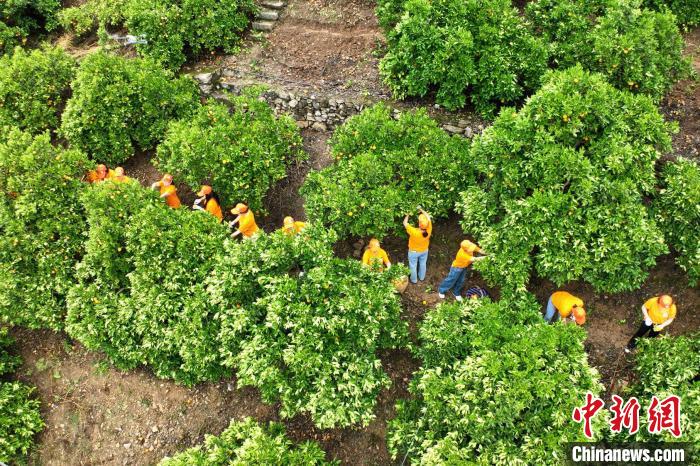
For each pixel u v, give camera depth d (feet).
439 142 33.04
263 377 25.52
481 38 34.68
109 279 31.42
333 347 26.25
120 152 38.88
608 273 27.53
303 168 38.29
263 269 27.48
